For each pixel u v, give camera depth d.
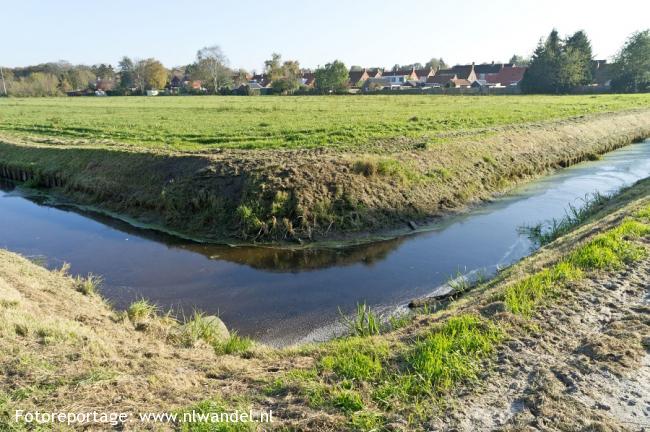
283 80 89.88
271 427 4.82
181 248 14.20
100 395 5.44
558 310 6.92
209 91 101.31
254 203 15.03
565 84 72.50
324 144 21.92
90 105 58.78
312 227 14.67
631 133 31.58
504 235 14.51
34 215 18.03
